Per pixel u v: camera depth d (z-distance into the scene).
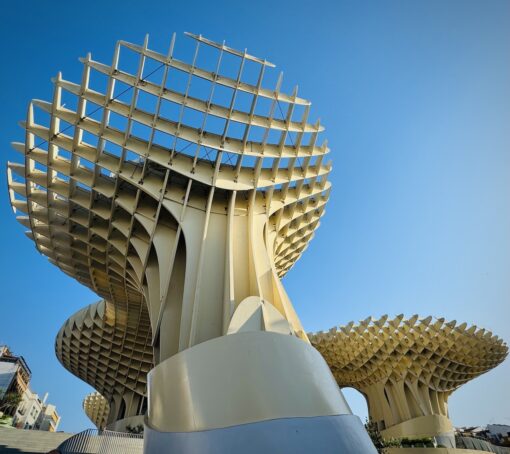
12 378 65.75
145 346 44.44
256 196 23.17
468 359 42.91
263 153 20.95
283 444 8.74
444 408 43.62
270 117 20.67
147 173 20.92
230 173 21.45
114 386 53.12
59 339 51.53
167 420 10.62
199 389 10.33
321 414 9.75
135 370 50.00
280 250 27.06
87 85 18.33
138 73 17.89
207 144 19.62
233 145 20.62
